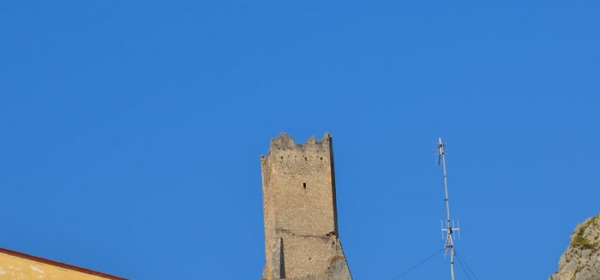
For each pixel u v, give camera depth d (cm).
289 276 15475
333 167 16000
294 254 15575
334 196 15875
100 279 6250
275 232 15662
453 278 9112
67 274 6206
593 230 10006
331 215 15762
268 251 15825
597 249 9831
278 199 15762
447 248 9262
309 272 15512
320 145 16000
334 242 15650
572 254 9938
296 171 15875
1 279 6047
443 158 9906
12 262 6128
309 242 15638
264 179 16162
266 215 16012
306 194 15812
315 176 15888
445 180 9712
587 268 9744
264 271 15788
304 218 15725
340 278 15388
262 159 16250
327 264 15538
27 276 6119
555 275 9962
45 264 6200
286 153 15912
